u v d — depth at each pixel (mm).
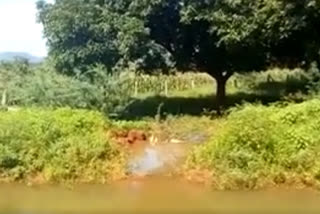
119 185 13062
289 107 14664
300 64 27891
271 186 12438
